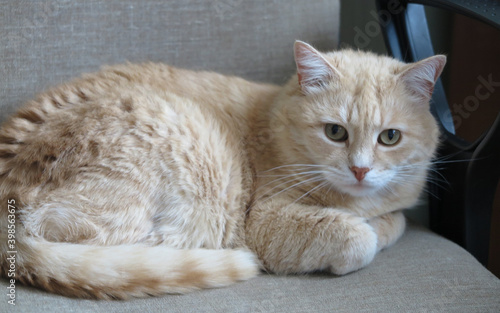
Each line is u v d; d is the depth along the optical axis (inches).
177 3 32.5
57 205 26.0
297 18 33.4
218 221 27.8
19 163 26.5
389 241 28.3
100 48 31.9
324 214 27.3
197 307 24.6
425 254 27.6
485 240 29.1
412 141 27.5
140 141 26.5
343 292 25.4
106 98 27.2
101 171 26.2
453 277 26.0
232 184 28.3
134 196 26.4
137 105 26.9
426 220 36.6
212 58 33.1
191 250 26.2
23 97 31.0
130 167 26.3
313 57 27.9
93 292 24.9
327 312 24.4
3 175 26.6
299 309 24.5
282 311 24.4
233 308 24.5
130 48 32.3
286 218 27.4
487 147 27.3
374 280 26.0
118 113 26.7
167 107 27.3
